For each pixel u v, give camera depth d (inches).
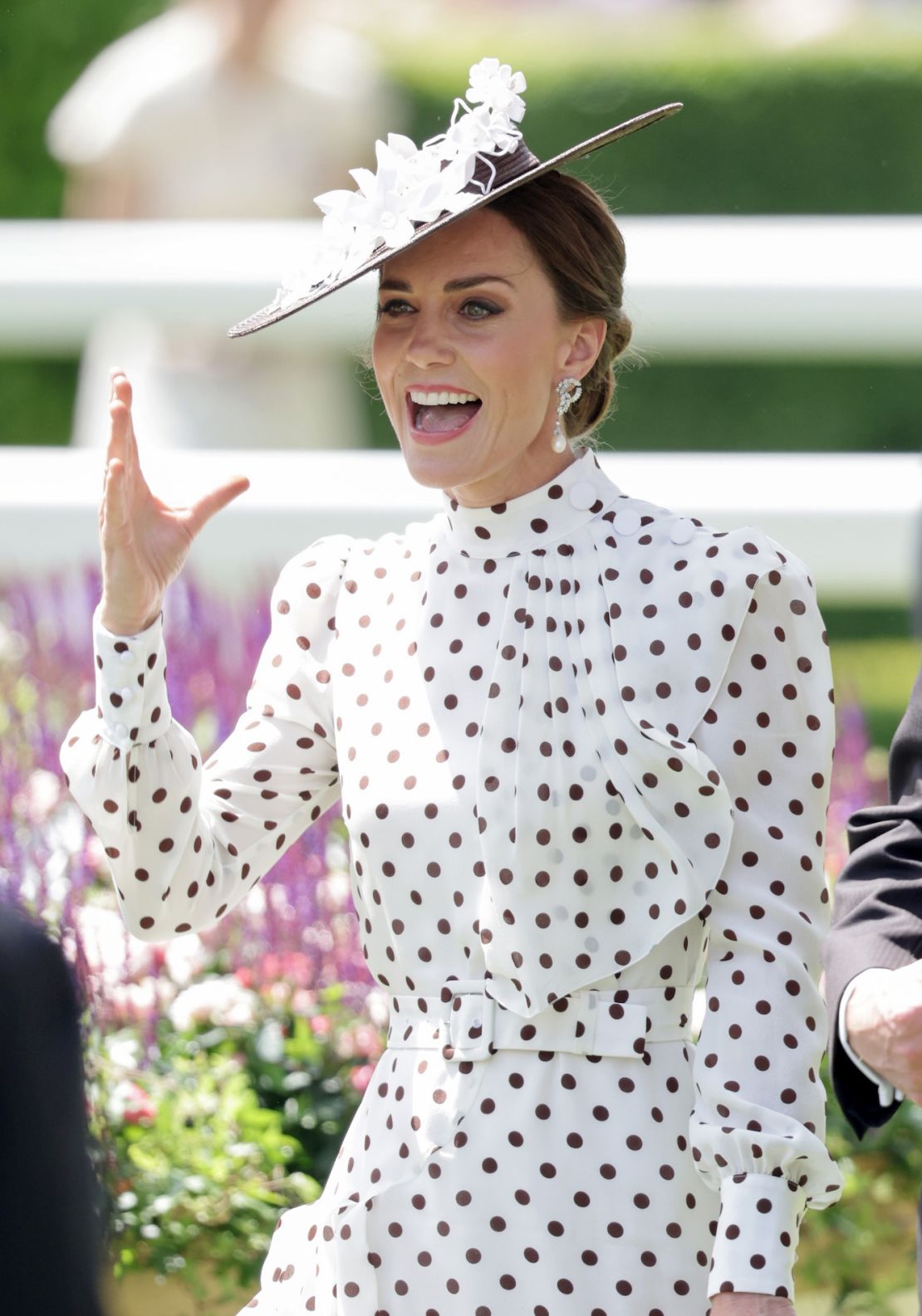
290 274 377.1
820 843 359.9
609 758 351.9
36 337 831.7
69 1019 229.9
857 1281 545.6
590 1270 346.6
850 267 795.4
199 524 368.5
